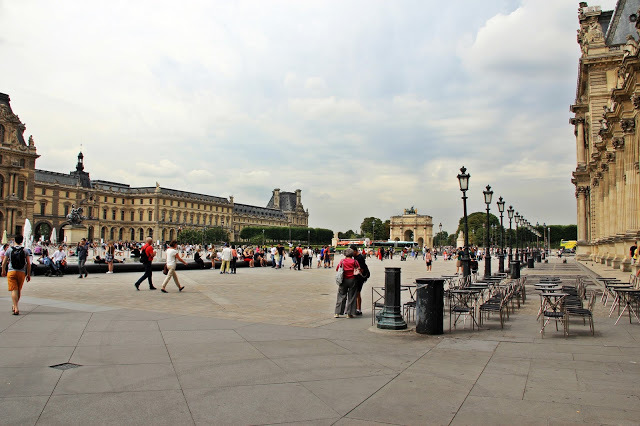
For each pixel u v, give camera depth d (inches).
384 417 273.7
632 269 1237.1
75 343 454.9
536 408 287.0
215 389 322.7
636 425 259.9
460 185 1084.5
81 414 275.4
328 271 1838.1
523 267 2169.0
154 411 281.3
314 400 302.0
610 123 1603.1
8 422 261.7
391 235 7864.2
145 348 438.0
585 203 2743.6
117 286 1056.8
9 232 4975.4
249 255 2113.7
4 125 5032.0
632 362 396.5
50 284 1093.8
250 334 509.4
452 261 3378.4
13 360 389.4
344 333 523.8
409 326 581.9
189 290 997.8
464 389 324.5
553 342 482.0
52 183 6830.7
